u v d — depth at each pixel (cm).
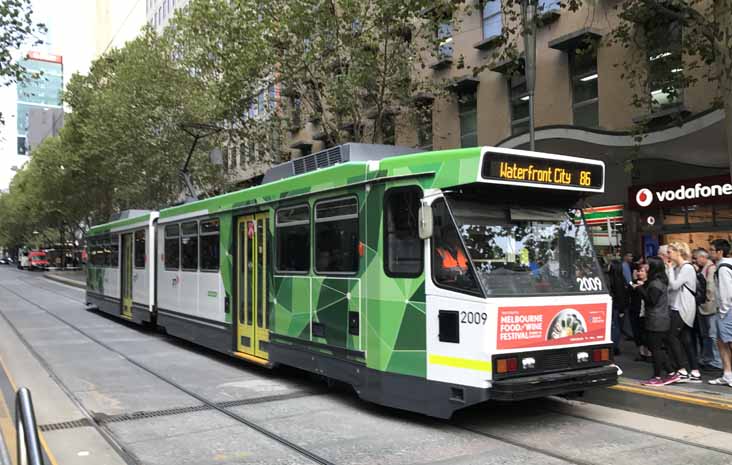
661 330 761
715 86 1191
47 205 4375
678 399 673
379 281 670
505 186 616
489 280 596
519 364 585
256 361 915
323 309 763
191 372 959
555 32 1560
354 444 580
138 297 1488
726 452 546
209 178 2748
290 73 1562
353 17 1462
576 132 1214
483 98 1781
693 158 1146
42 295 2764
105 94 2817
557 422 654
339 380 732
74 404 747
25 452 302
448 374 601
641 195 1334
